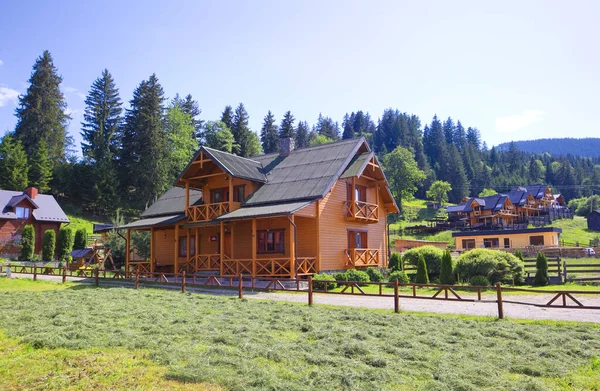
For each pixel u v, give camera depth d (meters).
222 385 7.57
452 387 7.60
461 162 129.00
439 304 17.09
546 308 16.02
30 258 43.22
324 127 126.81
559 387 7.70
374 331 11.42
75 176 65.00
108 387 7.43
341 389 7.43
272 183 28.19
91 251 35.88
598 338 10.90
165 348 9.50
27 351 9.38
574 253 40.06
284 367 8.49
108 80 78.38
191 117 80.12
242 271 26.38
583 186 135.88
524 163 169.88
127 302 16.03
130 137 68.75
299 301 18.00
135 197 65.56
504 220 84.19
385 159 101.75
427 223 87.81
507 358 9.20
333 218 27.02
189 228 29.64
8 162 56.94
